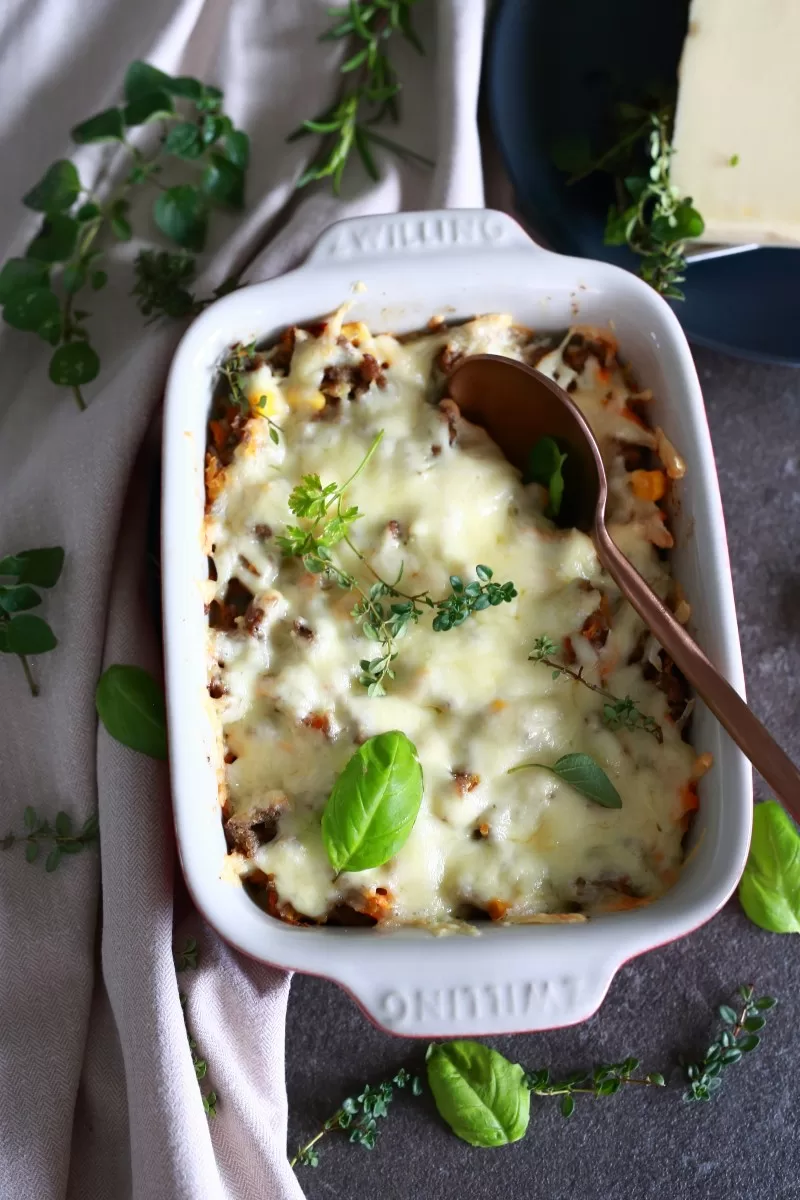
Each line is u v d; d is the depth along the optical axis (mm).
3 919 521
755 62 563
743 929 553
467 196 561
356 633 499
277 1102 517
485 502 508
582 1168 537
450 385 518
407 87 588
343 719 493
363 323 524
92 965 525
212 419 520
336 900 489
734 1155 539
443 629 490
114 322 578
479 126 600
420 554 502
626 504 515
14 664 542
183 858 468
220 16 582
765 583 576
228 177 567
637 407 527
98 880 527
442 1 564
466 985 463
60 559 532
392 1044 542
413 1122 538
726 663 478
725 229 564
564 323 526
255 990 519
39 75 578
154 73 554
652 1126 541
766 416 588
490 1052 532
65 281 557
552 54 592
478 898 490
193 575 488
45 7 574
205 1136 490
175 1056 490
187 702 475
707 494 494
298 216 563
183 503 489
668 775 494
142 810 505
